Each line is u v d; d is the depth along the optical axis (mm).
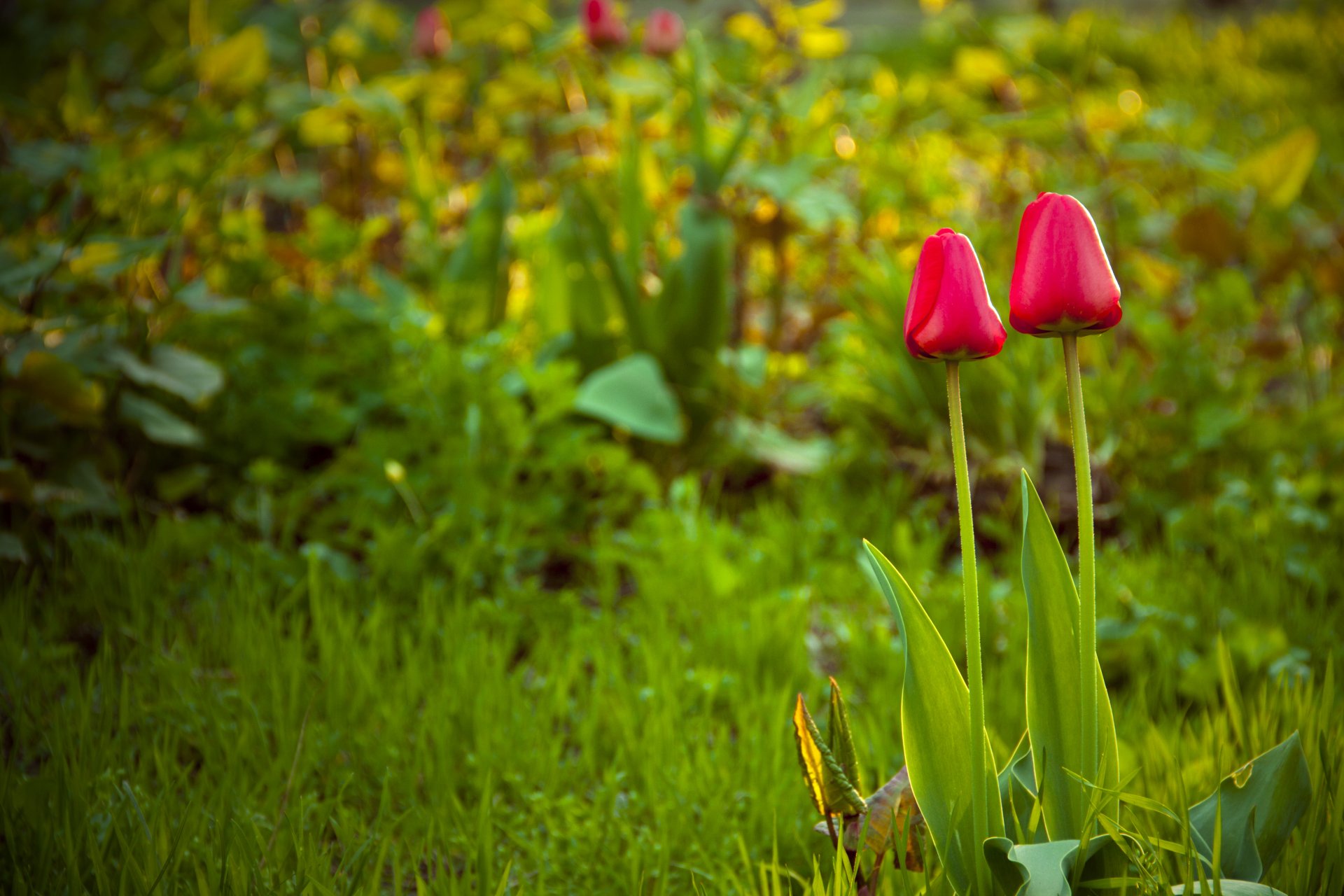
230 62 2770
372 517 2236
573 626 1973
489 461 2328
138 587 1922
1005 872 1438
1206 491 2504
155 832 1572
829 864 1611
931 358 1416
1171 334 2686
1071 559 2314
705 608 2016
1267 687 1803
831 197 2703
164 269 2799
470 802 1704
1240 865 1478
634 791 1680
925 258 1404
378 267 3092
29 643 1822
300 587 1957
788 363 3111
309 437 2389
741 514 2643
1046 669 1473
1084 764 1463
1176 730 1695
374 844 1627
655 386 2574
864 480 2674
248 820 1597
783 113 2881
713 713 1820
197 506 2418
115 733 1746
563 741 1789
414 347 2492
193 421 2426
